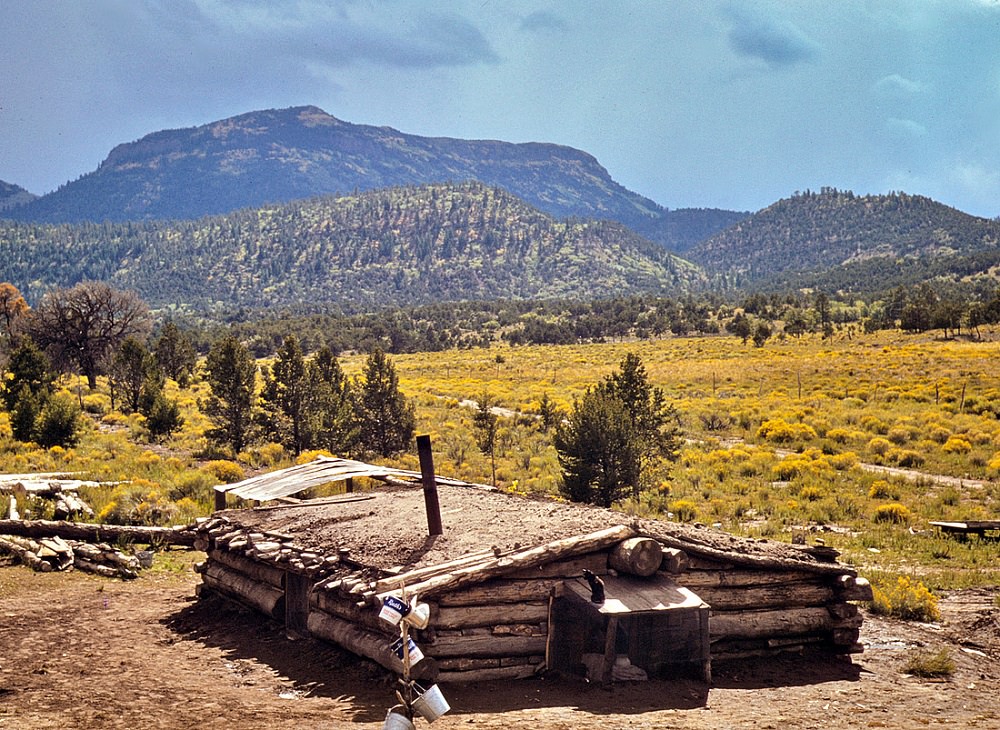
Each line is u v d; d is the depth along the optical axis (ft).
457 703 34.17
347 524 47.91
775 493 99.09
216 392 137.08
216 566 52.65
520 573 37.88
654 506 91.09
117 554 61.36
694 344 470.80
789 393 210.79
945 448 124.88
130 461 115.96
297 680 37.55
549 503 48.47
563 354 451.94
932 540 75.36
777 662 42.60
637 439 93.04
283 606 45.68
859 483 103.91
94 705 32.48
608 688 36.78
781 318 645.92
